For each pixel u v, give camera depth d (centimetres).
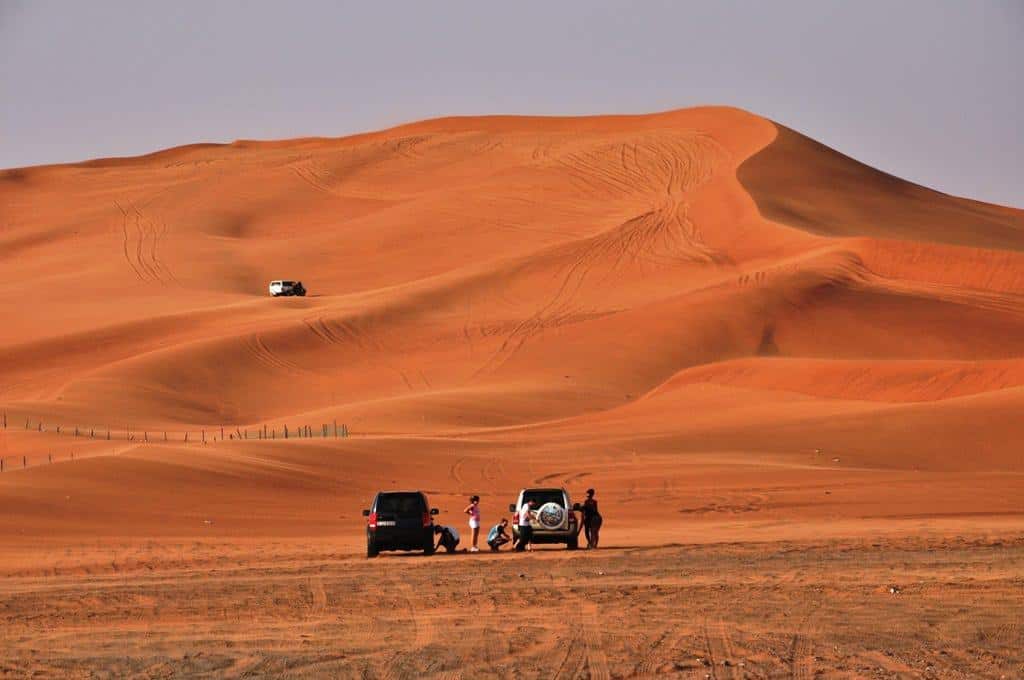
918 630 5000
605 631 5125
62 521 12631
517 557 9025
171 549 10694
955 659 4353
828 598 5991
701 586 6588
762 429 19738
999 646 4622
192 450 16750
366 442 18575
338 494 15400
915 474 15950
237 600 6531
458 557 9281
